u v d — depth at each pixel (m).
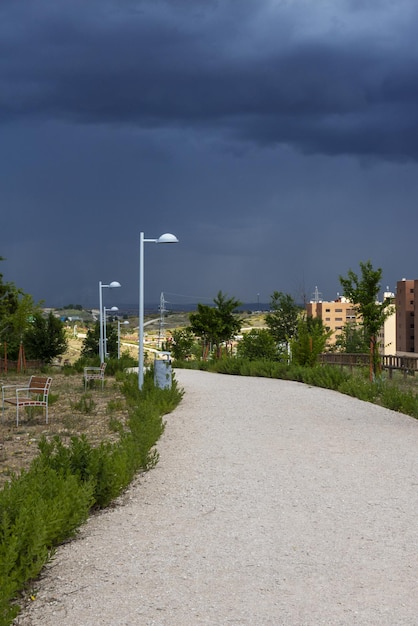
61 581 5.36
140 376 19.91
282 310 46.56
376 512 7.39
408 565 5.70
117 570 5.59
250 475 9.32
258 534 6.60
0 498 5.83
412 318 110.00
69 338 108.50
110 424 13.88
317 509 7.53
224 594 5.06
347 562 5.77
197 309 45.62
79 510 6.42
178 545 6.26
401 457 10.62
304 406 17.66
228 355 42.72
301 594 5.06
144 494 8.30
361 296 25.69
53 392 21.83
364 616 4.67
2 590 4.38
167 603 4.90
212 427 13.93
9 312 35.22
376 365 25.95
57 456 8.05
